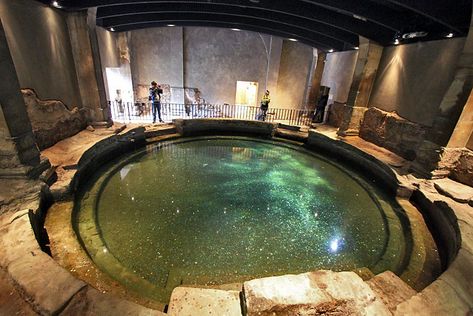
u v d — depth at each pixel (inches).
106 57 468.4
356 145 376.2
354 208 258.4
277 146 457.4
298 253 193.8
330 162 384.2
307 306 104.0
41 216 180.7
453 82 240.2
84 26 323.0
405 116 330.3
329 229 223.6
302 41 523.8
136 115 524.1
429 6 222.5
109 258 169.8
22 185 184.7
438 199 226.7
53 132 279.7
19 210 163.9
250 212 243.0
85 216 208.8
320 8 330.3
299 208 254.7
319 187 303.0
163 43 592.7
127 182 288.4
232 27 508.7
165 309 129.1
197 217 229.3
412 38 309.9
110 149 343.6
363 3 279.0
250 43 606.9
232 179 313.4
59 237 168.6
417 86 310.3
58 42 298.8
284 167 362.9
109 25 437.7
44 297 103.4
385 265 178.9
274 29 468.8
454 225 187.9
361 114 410.9
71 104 323.0
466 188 240.7
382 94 374.3
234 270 173.9
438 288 121.9
